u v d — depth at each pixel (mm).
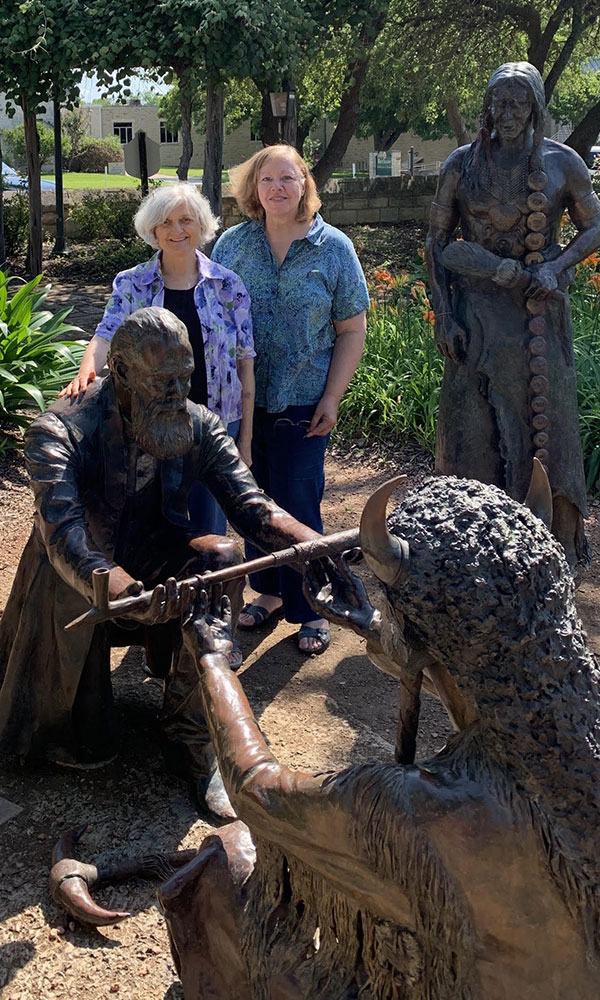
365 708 3678
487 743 1396
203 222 3590
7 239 15703
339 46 13711
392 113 30953
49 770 3219
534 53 15023
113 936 2535
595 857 1343
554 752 1342
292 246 3854
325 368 4016
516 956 1377
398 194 18375
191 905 1915
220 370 3691
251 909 1744
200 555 2783
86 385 2838
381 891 1428
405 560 1356
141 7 10930
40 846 2869
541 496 1588
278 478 4078
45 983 2391
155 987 2375
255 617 4324
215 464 2807
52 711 3070
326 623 4223
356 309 3982
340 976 1574
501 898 1357
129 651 4012
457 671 1379
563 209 3904
